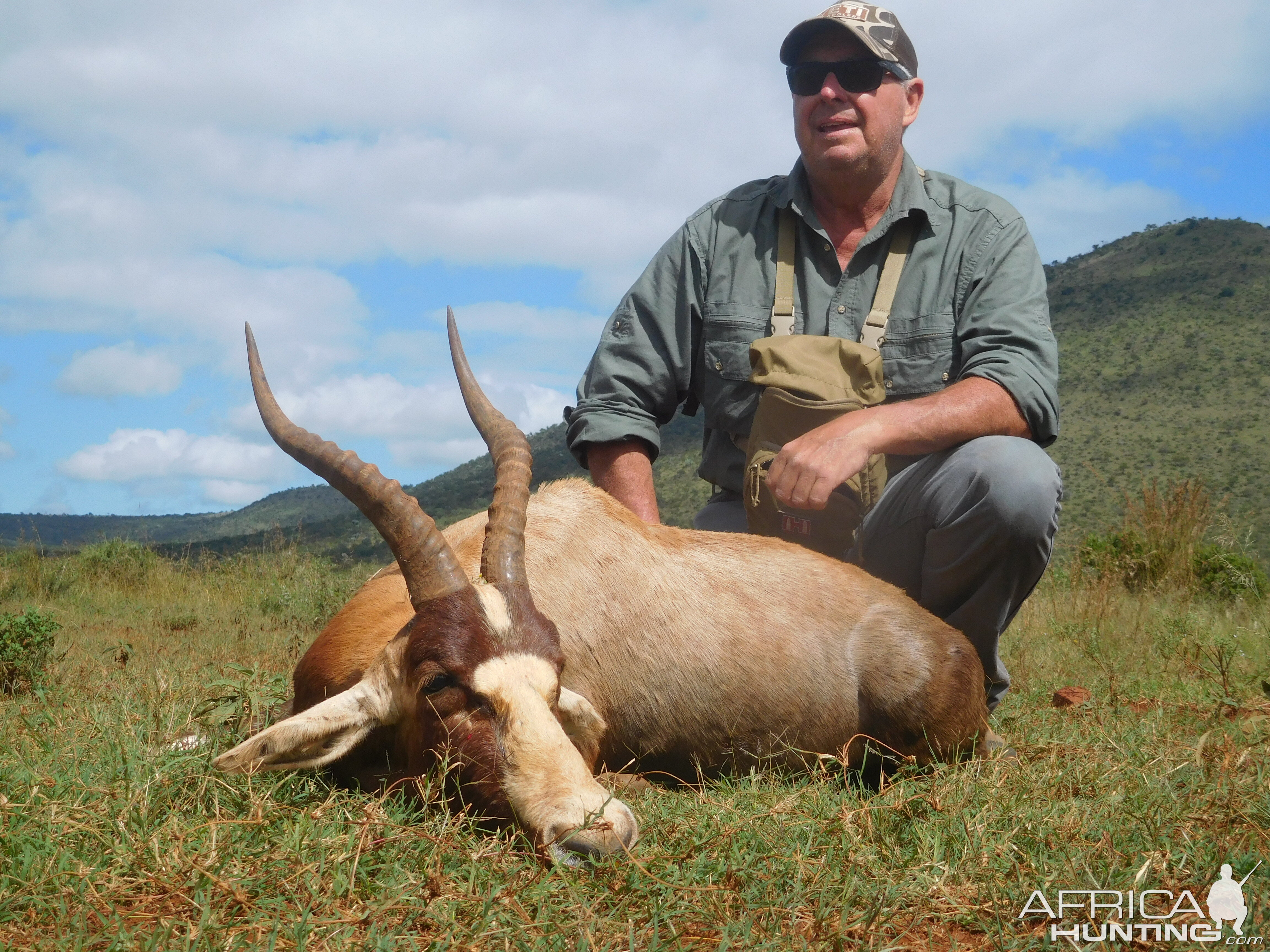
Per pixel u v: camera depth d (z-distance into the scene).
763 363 4.35
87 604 10.61
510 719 2.87
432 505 63.56
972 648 4.08
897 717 3.90
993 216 4.75
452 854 2.61
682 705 3.83
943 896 2.55
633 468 4.92
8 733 3.62
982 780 3.34
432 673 2.95
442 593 3.09
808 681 3.89
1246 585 9.74
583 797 2.70
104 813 2.65
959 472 4.20
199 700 4.03
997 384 4.31
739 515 5.00
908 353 4.67
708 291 4.95
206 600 10.91
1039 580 4.38
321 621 9.11
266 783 3.00
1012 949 2.27
